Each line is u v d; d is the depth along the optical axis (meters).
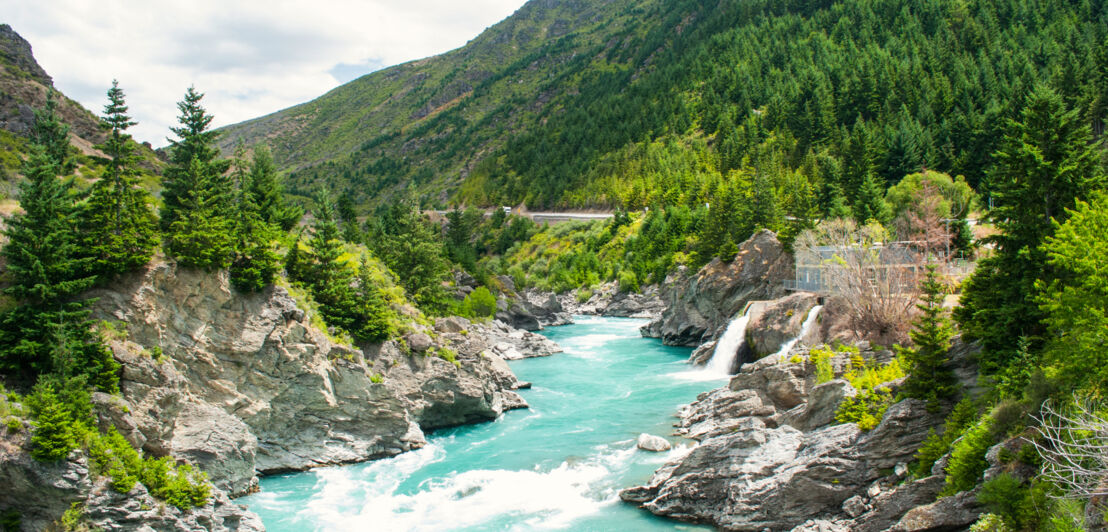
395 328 52.69
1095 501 21.00
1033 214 32.31
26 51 65.88
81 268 36.00
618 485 38.81
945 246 72.00
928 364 33.53
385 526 34.16
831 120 167.12
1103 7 193.25
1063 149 32.72
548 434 49.91
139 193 40.22
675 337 95.75
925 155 126.00
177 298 39.09
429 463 44.31
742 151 177.75
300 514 35.97
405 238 80.31
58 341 32.66
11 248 34.28
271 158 72.94
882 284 56.34
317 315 47.56
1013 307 31.88
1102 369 24.38
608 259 166.00
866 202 94.50
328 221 54.00
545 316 125.06
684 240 142.38
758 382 49.91
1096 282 25.70
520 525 33.84
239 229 45.97
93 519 28.69
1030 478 23.80
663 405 57.03
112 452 30.34
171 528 30.25
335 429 45.38
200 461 36.75
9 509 27.97
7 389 31.75
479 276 117.56
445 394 51.62
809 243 77.81
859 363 45.66
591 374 72.81
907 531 26.12
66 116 63.28
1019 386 28.36
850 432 33.44
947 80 165.12
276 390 42.66
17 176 48.44
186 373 38.75
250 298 42.66
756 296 87.19
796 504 31.80
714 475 34.59
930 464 29.55
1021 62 168.00
